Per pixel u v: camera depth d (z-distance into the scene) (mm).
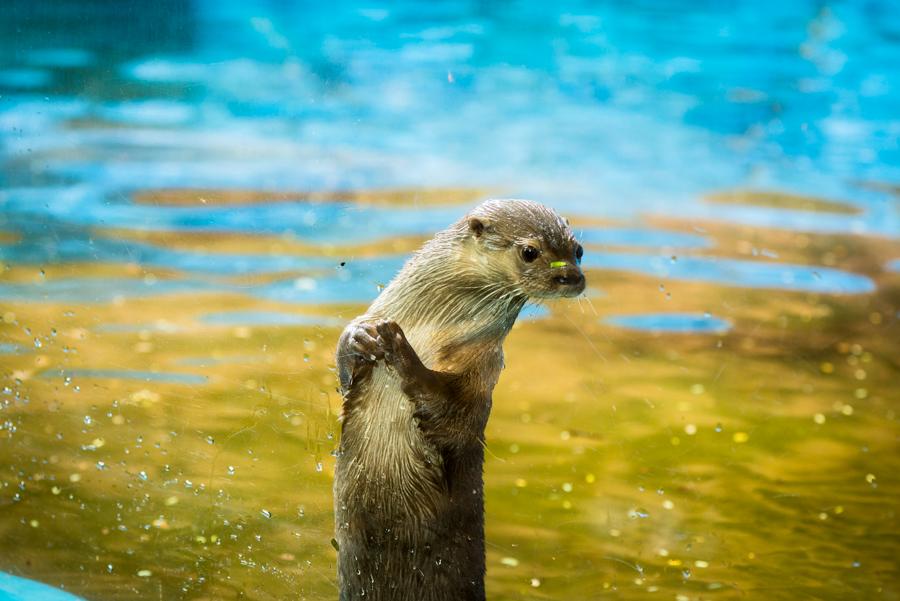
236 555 6812
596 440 8969
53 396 8781
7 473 7645
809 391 10039
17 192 13336
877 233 14344
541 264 5566
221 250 12398
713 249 13516
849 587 7047
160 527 7098
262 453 7953
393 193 14711
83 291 11078
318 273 11883
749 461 8742
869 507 8102
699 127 19203
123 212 13102
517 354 10602
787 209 15195
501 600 6738
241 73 19797
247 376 9227
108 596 6359
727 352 10773
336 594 6477
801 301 12070
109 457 7867
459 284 5645
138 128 16469
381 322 5285
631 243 13562
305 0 24328
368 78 20719
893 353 10883
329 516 7246
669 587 6965
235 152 15789
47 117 15523
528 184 15578
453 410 5516
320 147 16547
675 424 9305
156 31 16594
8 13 14773
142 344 9898
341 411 5648
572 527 7676
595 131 18609
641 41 24156
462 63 22141
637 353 10688
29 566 6641
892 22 25141
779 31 24891
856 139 18766
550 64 22438
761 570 7219
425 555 5758
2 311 10453
